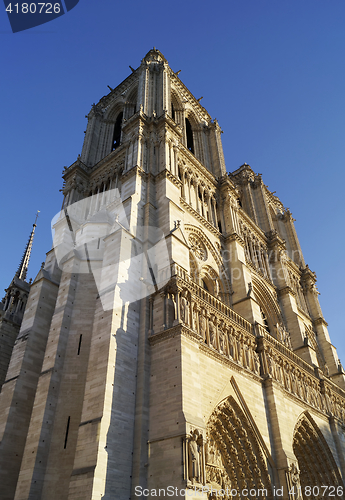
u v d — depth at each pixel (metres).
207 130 64.62
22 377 31.20
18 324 44.56
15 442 28.66
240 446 29.73
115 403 24.75
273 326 52.28
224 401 29.28
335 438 43.69
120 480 22.61
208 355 29.58
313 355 50.44
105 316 28.50
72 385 28.89
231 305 42.66
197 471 22.33
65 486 24.80
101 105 65.44
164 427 24.20
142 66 55.44
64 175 52.19
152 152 42.97
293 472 30.89
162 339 27.88
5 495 26.62
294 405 38.38
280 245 62.94
